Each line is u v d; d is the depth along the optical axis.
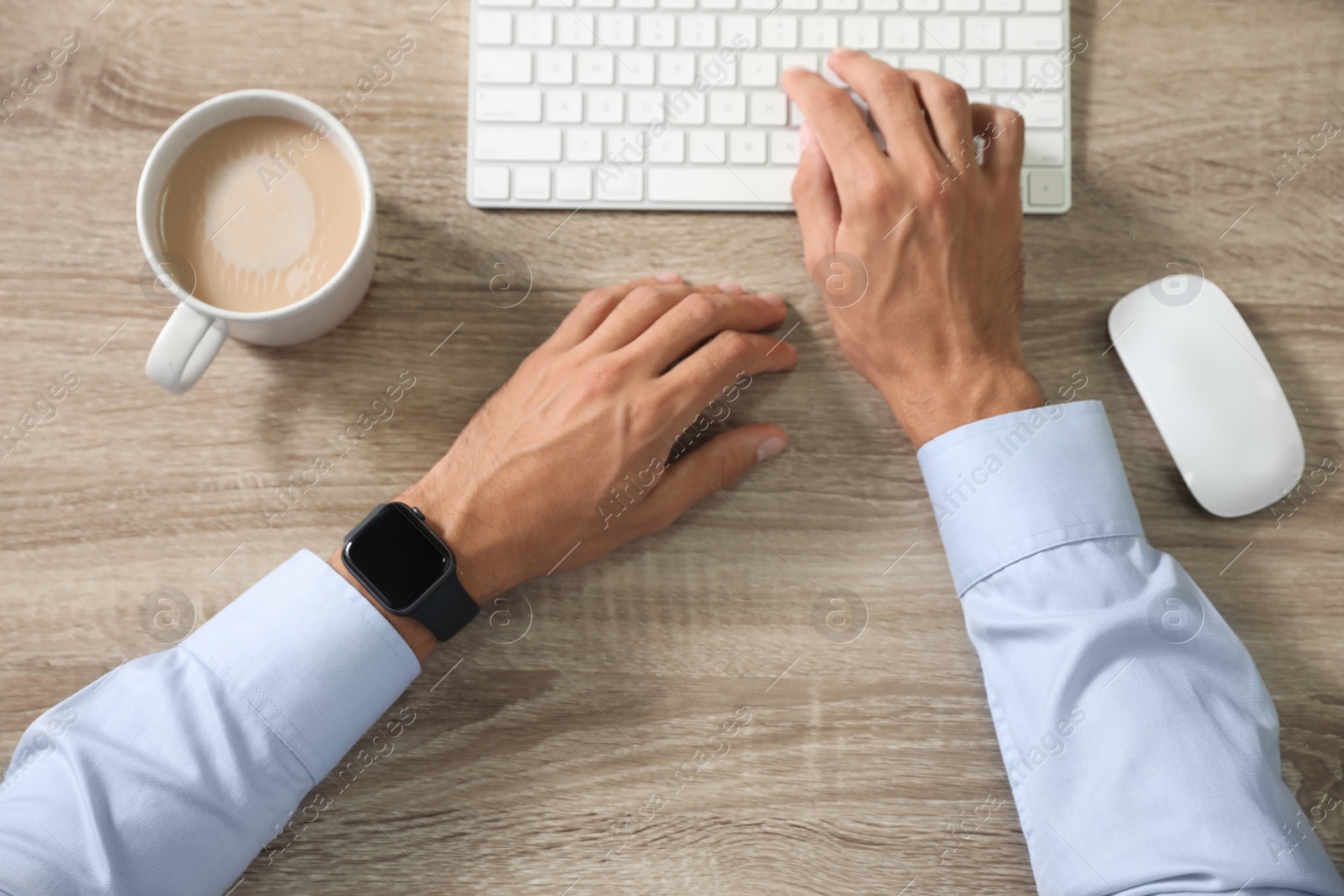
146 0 0.66
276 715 0.53
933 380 0.62
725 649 0.64
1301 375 0.68
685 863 0.62
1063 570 0.56
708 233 0.66
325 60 0.66
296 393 0.65
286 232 0.57
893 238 0.62
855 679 0.64
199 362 0.54
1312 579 0.66
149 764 0.51
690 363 0.63
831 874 0.62
